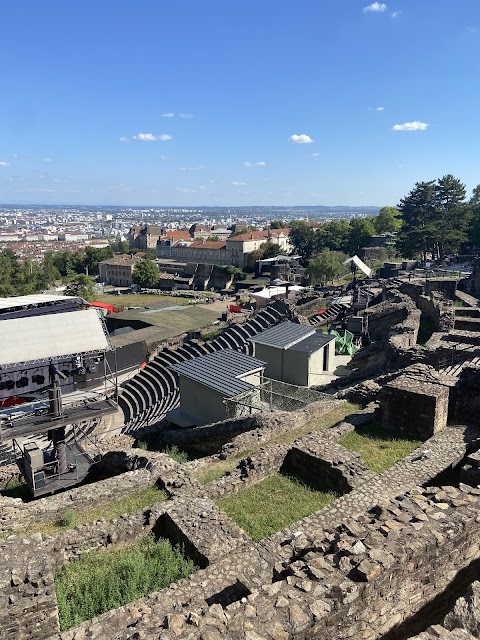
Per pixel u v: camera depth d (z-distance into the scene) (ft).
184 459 66.59
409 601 24.73
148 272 420.77
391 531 25.93
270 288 249.96
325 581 22.43
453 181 262.06
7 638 25.35
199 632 20.02
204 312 245.45
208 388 79.30
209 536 35.27
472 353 80.18
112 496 44.55
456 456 46.37
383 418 55.01
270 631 19.89
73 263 533.96
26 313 66.80
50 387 57.00
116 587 31.40
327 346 104.22
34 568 27.55
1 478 63.46
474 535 27.71
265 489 45.14
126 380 147.95
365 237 367.45
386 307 134.72
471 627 19.71
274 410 74.28
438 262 234.58
